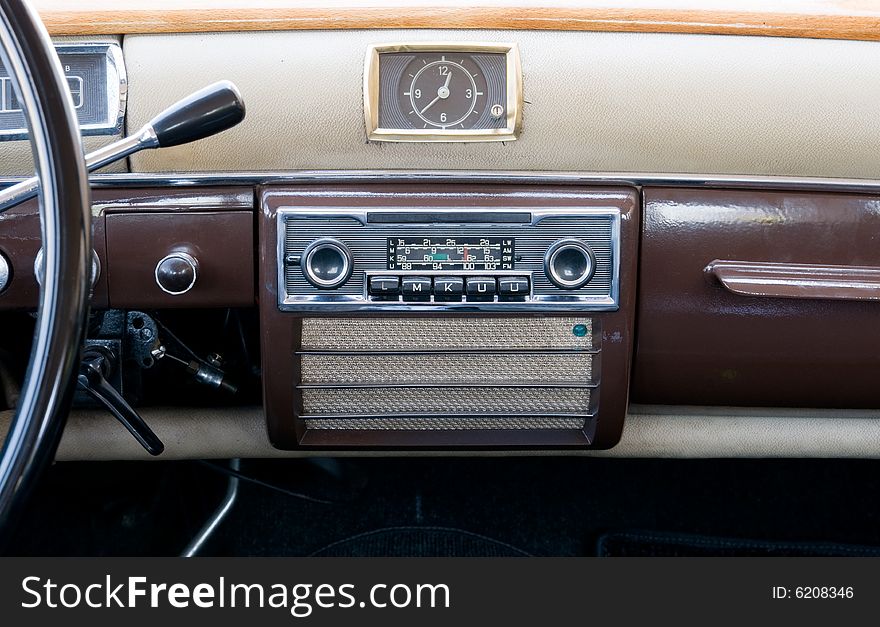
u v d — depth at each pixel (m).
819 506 1.48
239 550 1.38
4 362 1.07
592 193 0.92
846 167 1.00
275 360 0.94
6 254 0.93
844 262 0.96
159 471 1.36
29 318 1.04
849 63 0.97
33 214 0.92
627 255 0.92
